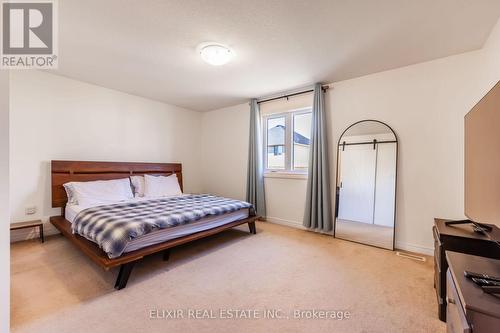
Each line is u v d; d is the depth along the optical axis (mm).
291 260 2350
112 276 1976
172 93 3760
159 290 1781
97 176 3359
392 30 1949
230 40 2121
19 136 2766
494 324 766
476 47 2223
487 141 1216
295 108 3609
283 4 1639
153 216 2250
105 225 2002
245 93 3742
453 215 2404
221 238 3053
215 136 4848
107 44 2201
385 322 1443
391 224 2703
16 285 1814
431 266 2227
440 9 1674
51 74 2982
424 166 2562
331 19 1808
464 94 2336
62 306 1562
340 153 3131
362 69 2766
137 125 3932
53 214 3021
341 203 3094
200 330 1365
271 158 4039
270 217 3939
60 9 1683
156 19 1814
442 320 1450
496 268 1081
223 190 4699
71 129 3178
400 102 2703
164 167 4242
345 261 2334
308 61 2553
